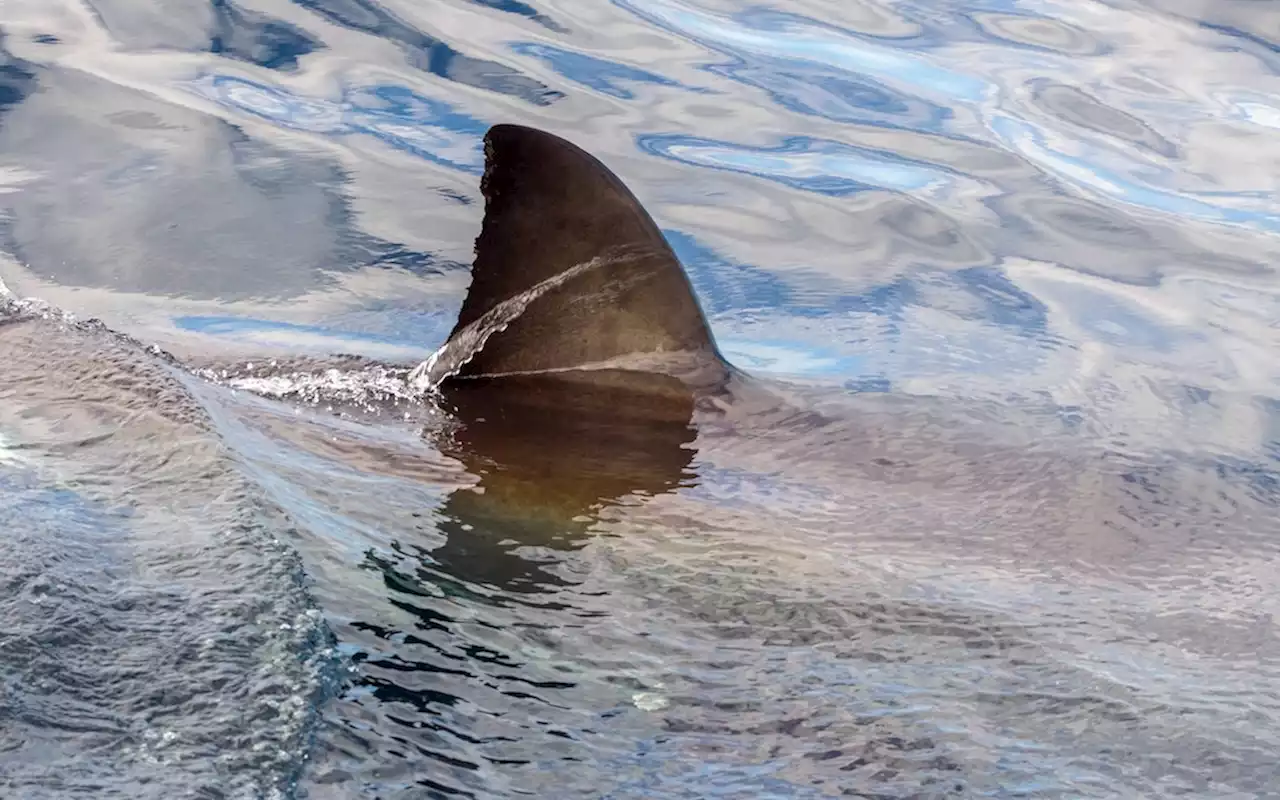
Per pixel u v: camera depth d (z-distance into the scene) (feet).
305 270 23.38
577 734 10.44
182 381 16.07
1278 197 27.91
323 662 10.61
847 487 15.47
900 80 32.86
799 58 33.94
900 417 17.53
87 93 29.22
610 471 15.52
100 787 8.98
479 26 34.40
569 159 17.33
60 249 23.47
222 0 34.71
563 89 31.07
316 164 26.99
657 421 16.84
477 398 17.34
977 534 14.56
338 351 20.80
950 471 16.06
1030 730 11.02
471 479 15.10
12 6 33.58
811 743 10.62
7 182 25.50
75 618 10.53
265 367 18.62
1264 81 33.24
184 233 24.25
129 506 12.54
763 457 16.07
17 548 11.35
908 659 12.00
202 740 9.53
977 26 36.65
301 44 32.55
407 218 25.31
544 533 13.92
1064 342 22.12
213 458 13.62
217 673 10.19
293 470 14.60
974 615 12.85
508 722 10.49
